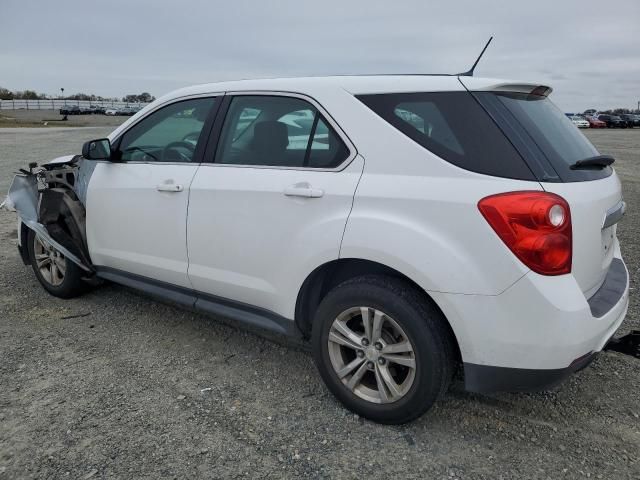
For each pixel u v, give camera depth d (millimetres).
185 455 2484
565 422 2750
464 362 2410
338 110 2762
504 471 2398
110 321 3994
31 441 2566
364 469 2410
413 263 2389
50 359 3393
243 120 3182
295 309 2893
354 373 2744
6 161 14234
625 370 3264
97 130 33062
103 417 2768
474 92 2523
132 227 3650
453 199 2352
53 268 4363
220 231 3131
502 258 2254
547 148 2439
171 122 3566
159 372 3250
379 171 2586
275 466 2424
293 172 2859
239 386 3102
